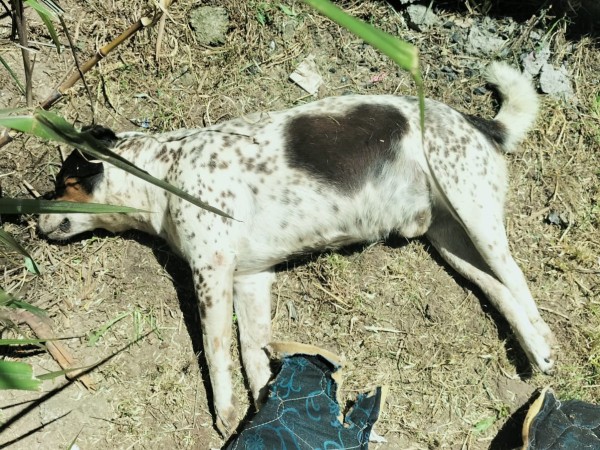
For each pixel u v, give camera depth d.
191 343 2.05
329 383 1.93
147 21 1.80
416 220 1.99
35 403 1.99
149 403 2.01
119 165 1.46
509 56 2.21
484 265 2.02
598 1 2.19
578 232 2.10
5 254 1.97
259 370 2.00
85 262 2.09
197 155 1.95
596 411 1.93
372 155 1.94
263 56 2.21
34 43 2.18
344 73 2.21
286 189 1.94
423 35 2.22
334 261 2.08
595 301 2.06
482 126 2.02
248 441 1.87
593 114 2.17
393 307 2.07
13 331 2.02
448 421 2.01
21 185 2.11
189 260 1.96
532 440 1.89
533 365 1.99
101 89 2.18
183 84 2.20
